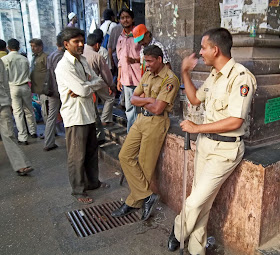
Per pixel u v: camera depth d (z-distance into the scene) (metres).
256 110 2.38
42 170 4.08
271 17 2.48
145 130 2.70
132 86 3.76
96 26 6.54
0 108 3.62
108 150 4.33
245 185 2.15
